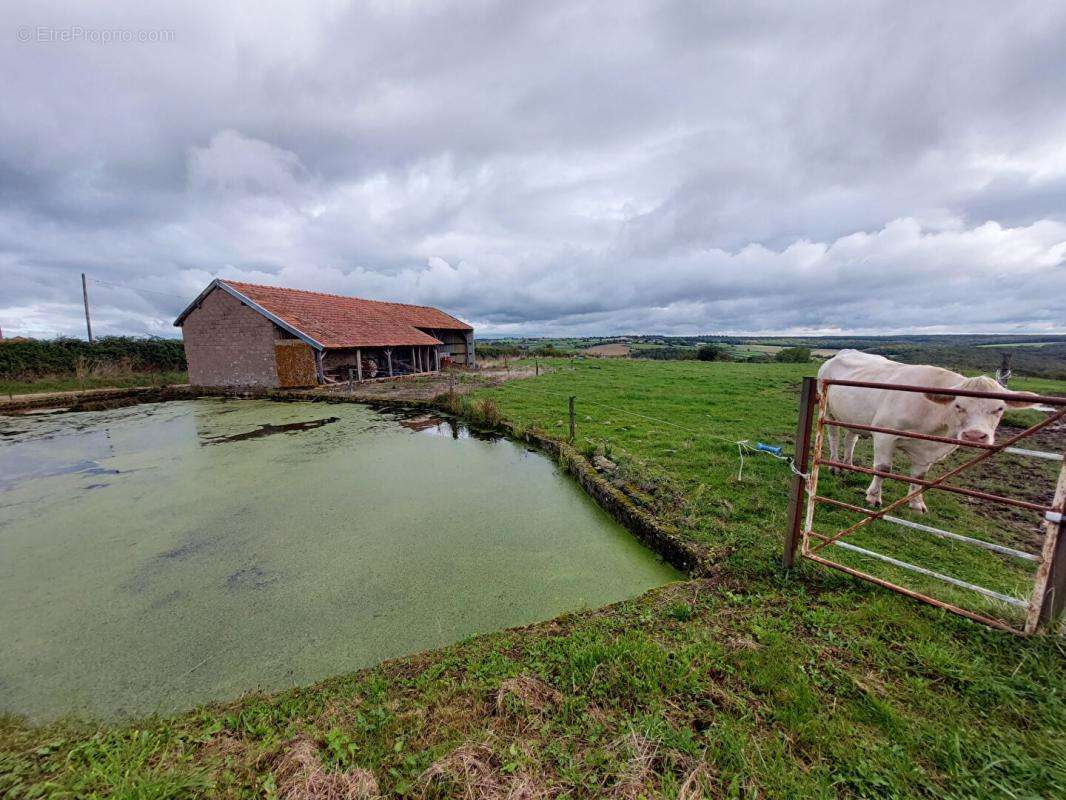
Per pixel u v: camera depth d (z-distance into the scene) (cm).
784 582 296
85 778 167
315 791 157
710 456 608
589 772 164
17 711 250
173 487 620
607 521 480
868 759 168
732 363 2834
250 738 194
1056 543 213
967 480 511
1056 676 199
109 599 359
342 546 439
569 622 274
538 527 471
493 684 214
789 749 175
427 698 209
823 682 206
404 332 2070
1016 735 174
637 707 196
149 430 994
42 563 419
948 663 212
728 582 303
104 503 566
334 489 597
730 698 199
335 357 1688
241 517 513
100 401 1384
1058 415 204
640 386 1499
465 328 2700
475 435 889
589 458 650
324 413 1152
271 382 1576
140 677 274
